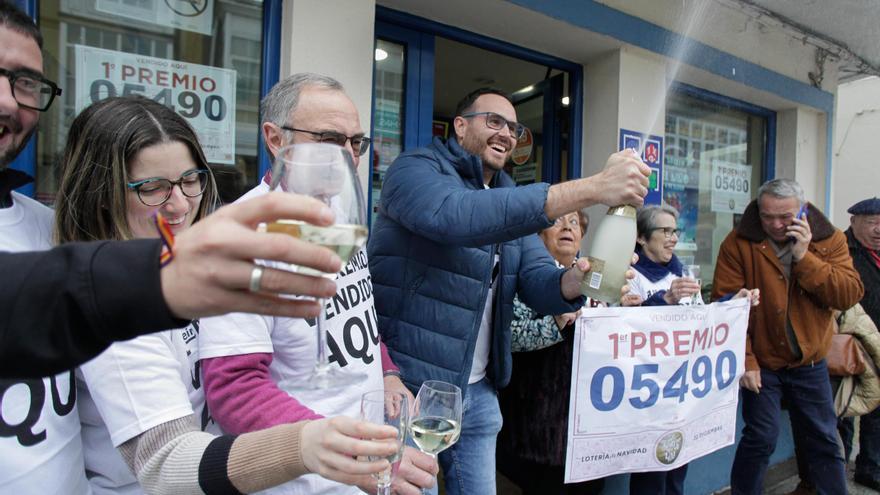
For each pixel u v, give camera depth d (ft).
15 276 1.35
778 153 13.26
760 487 8.07
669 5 9.66
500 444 6.90
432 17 8.14
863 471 10.19
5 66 2.57
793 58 12.16
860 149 19.54
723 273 8.47
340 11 6.51
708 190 12.10
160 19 5.90
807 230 7.46
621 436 6.07
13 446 2.36
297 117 3.85
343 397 3.63
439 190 4.31
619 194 3.56
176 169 3.09
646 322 6.10
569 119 10.25
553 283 5.09
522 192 3.81
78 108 5.52
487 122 5.55
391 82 8.16
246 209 1.43
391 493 3.10
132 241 1.46
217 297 1.41
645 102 9.80
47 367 1.38
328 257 1.44
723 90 11.54
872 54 12.94
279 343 3.46
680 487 7.30
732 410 7.16
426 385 3.68
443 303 4.91
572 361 5.80
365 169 6.95
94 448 2.92
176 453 2.50
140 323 1.38
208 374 3.10
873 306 10.24
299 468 2.36
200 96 6.17
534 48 9.41
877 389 9.25
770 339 7.91
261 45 6.46
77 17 5.47
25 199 3.04
